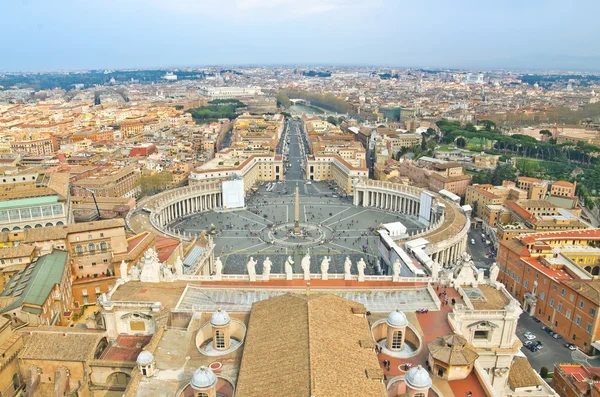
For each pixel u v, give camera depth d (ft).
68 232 439.63
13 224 526.57
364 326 264.31
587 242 537.65
